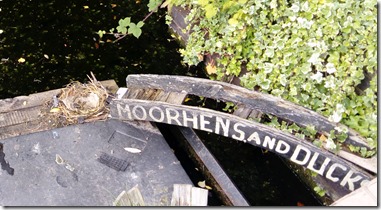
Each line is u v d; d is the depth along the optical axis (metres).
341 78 3.11
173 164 3.22
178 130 3.48
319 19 3.19
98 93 3.49
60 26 4.23
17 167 3.17
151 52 4.09
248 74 3.48
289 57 3.26
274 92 3.32
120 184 3.12
